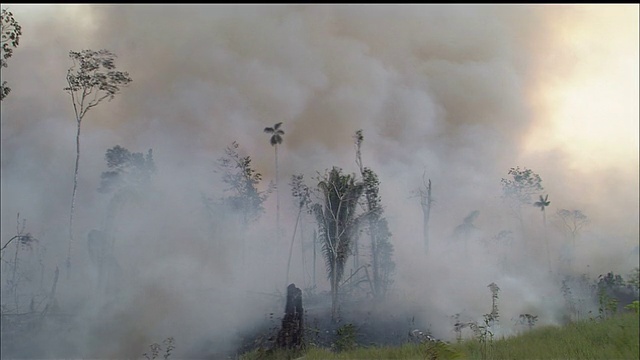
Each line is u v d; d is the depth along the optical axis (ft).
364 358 56.03
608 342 40.81
